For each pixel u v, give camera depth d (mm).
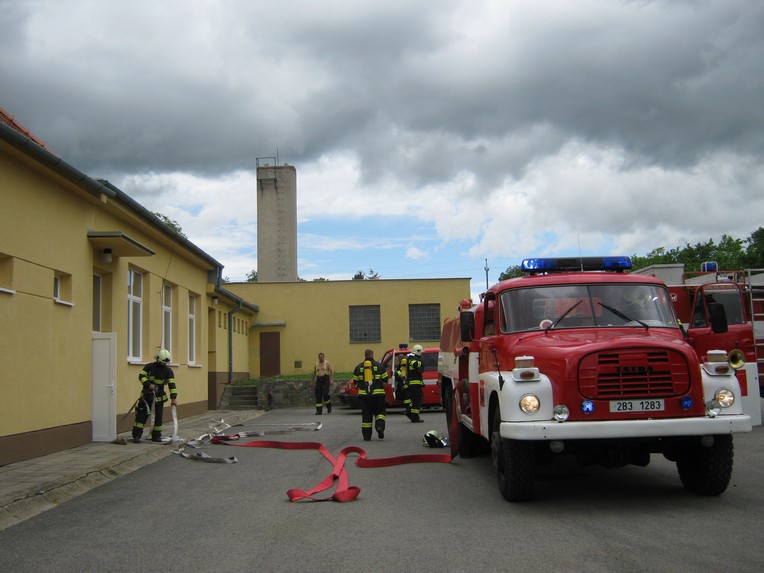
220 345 28453
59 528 7098
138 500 8555
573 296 8664
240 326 33031
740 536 6023
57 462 10938
